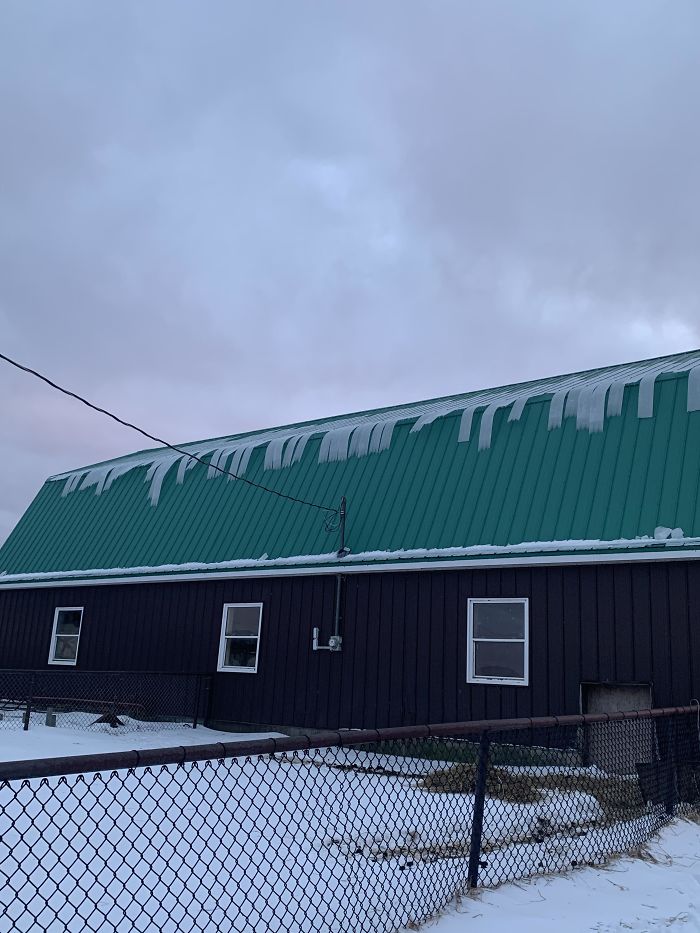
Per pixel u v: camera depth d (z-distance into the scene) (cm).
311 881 558
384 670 1529
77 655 2056
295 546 1730
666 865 695
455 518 1531
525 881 607
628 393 1504
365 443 1839
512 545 1405
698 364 1516
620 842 729
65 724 1636
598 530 1336
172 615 1900
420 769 1120
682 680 1217
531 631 1374
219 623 1805
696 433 1376
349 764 1102
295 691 1639
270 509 1881
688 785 998
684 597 1243
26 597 2238
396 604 1547
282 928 468
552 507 1423
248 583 1778
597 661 1298
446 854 640
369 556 1571
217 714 1741
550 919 534
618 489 1376
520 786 921
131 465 2386
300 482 1888
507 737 1318
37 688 2077
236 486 2023
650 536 1274
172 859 587
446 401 2180
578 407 1541
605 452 1450
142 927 455
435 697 1452
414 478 1680
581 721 696
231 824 707
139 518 2164
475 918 526
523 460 1547
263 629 1725
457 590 1477
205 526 1973
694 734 1065
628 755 952
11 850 411
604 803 842
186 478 2167
